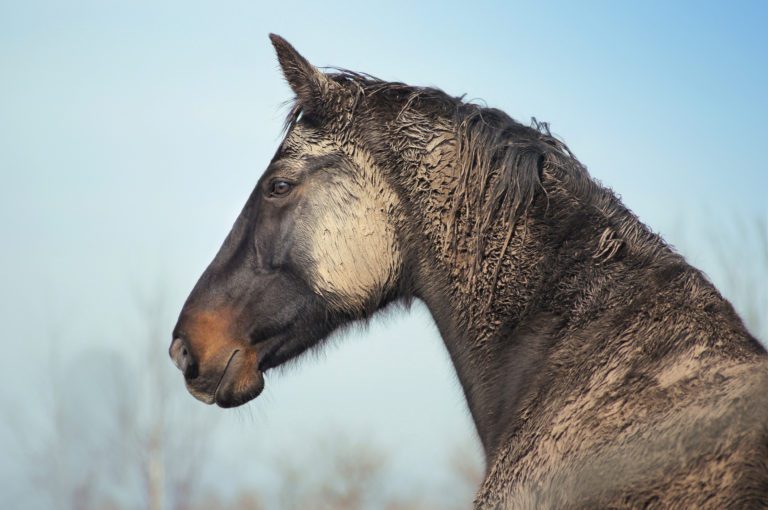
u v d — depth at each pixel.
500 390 7.51
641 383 6.39
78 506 38.72
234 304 8.54
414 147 8.14
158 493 38.41
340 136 8.42
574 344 7.07
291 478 43.88
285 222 8.46
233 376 8.48
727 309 6.66
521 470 6.73
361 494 44.06
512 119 8.13
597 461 6.11
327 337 8.74
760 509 5.08
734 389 5.79
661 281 6.96
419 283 8.19
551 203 7.57
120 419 39.00
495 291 7.64
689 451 5.62
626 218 7.45
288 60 8.50
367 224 8.25
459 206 7.88
